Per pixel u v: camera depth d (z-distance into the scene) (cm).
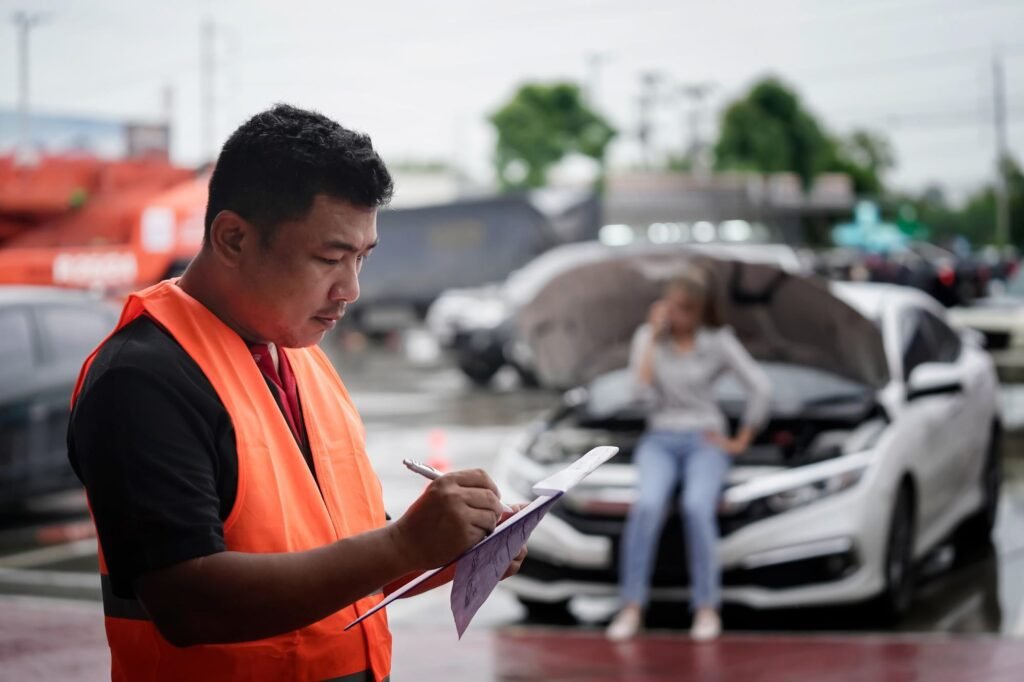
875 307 671
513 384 1859
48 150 1499
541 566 591
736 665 498
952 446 666
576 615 615
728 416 629
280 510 164
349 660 173
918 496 609
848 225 5556
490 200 2595
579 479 171
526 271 1891
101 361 161
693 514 552
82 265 1477
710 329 585
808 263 2500
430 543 155
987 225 8506
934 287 2402
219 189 167
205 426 159
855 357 617
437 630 569
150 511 151
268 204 163
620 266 639
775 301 622
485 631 565
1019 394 1491
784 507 562
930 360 686
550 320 684
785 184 5150
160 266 1463
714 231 2675
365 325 2589
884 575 570
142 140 4941
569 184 5059
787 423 621
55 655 502
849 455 577
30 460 845
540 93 5144
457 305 1838
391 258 2634
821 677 478
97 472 155
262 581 151
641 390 585
